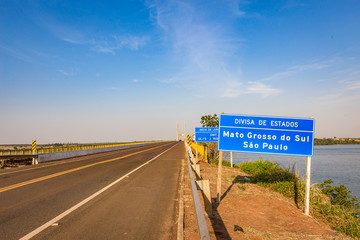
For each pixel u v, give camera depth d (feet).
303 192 34.12
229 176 44.70
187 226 17.15
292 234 17.94
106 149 125.29
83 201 23.82
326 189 41.32
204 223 9.67
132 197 25.62
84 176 39.93
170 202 23.73
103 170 47.57
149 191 28.60
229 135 26.11
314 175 95.40
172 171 46.37
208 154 78.18
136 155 90.74
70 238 14.92
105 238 15.01
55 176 39.91
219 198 25.59
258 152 25.52
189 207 22.15
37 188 30.07
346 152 329.31
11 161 62.44
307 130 25.18
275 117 25.77
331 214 29.55
